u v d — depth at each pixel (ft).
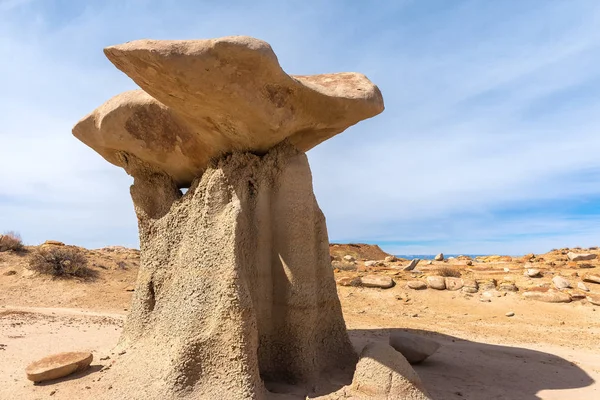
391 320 39.86
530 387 18.81
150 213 21.62
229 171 18.13
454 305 45.14
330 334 19.67
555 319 40.19
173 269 19.74
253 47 14.17
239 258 16.51
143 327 20.03
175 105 16.40
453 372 20.94
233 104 15.75
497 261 72.33
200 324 15.96
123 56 14.44
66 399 15.81
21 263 60.18
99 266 63.00
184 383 15.16
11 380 18.03
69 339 25.48
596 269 55.77
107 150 21.89
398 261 75.87
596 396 17.62
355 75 21.09
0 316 34.40
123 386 16.24
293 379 17.34
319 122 19.07
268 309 18.07
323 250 19.85
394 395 15.03
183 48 13.99
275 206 18.53
